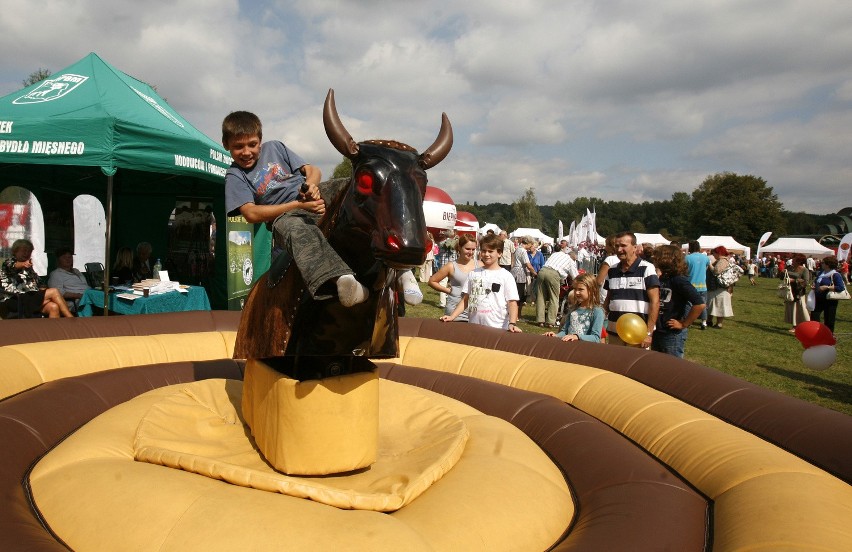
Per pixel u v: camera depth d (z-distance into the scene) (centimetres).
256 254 1027
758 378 811
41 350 380
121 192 1087
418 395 343
